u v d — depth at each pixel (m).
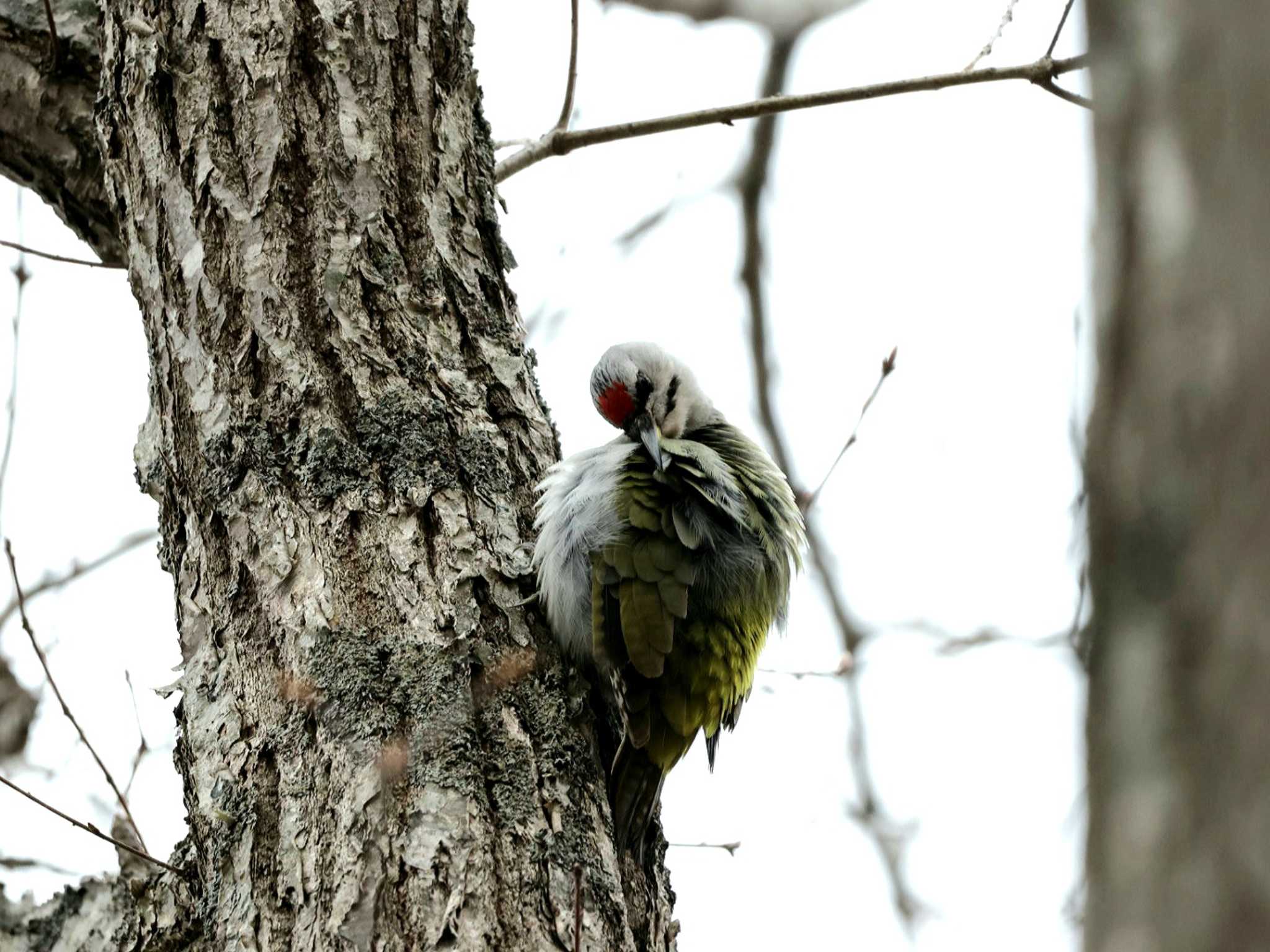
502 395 10.77
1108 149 3.95
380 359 10.20
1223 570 3.55
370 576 9.45
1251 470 3.54
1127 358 3.81
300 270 10.33
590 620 10.47
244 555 9.62
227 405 9.99
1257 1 3.64
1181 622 3.62
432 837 8.46
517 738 9.20
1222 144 3.67
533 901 8.48
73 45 12.64
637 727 10.48
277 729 9.03
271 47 10.79
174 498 10.19
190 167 10.59
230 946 8.46
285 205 10.48
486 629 9.61
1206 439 3.61
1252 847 3.44
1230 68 3.67
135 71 10.95
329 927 8.22
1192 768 3.55
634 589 11.01
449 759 8.80
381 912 8.22
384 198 10.73
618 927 8.77
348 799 8.61
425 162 11.09
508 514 10.23
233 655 9.44
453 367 10.48
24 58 12.73
